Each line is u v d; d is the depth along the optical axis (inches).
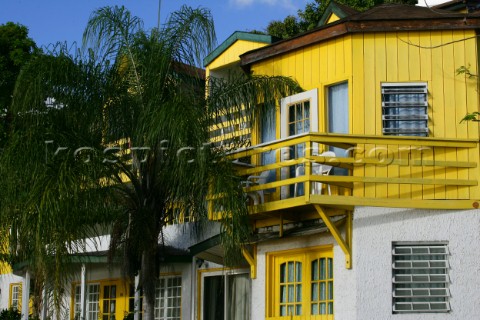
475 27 595.8
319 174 585.3
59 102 593.3
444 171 574.9
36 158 562.3
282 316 616.1
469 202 565.9
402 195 572.7
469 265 560.1
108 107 609.0
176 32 630.5
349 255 566.6
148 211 608.1
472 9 666.2
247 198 609.3
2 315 916.6
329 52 619.8
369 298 560.7
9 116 682.2
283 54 650.2
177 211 619.8
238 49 812.0
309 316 594.6
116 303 812.6
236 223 567.8
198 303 740.7
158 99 597.9
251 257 639.8
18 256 566.9
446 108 594.9
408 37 605.0
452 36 601.0
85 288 828.0
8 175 562.6
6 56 973.8
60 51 604.7
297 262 616.7
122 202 607.8
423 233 567.8
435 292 564.4
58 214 530.6
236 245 574.6
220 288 721.6
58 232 530.0
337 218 579.8
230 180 573.9
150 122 580.7
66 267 533.3
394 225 569.3
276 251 625.6
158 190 614.9
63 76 592.4
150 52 619.5
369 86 600.7
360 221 569.3
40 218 528.4
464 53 598.2
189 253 754.2
